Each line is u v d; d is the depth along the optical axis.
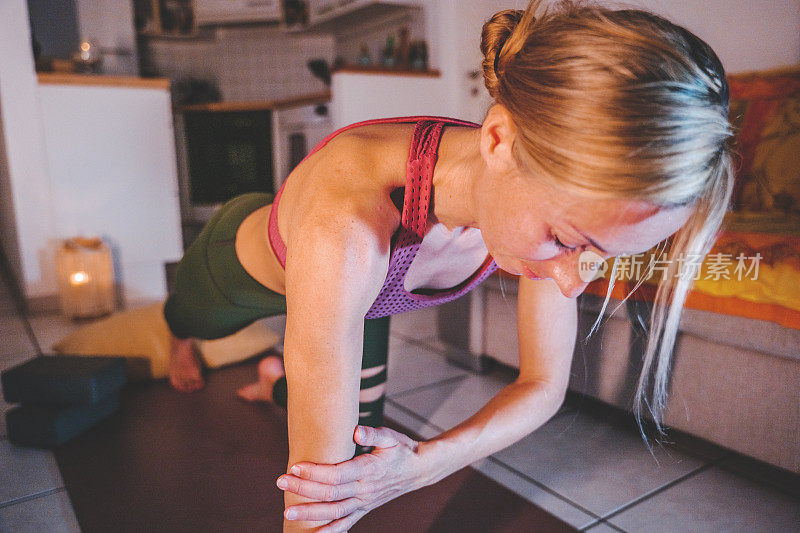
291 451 0.62
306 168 0.76
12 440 1.41
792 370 1.08
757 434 1.15
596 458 1.31
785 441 1.10
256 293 1.06
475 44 3.42
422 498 1.15
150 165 2.92
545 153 0.43
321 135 3.85
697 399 1.24
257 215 1.07
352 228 0.57
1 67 2.56
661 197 0.41
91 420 1.49
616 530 1.04
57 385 1.43
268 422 1.51
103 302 2.66
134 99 2.85
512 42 0.52
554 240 0.48
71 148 2.74
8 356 2.12
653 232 0.43
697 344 1.23
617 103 0.40
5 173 2.89
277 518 1.09
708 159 0.42
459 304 1.85
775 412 1.11
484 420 0.77
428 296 0.76
